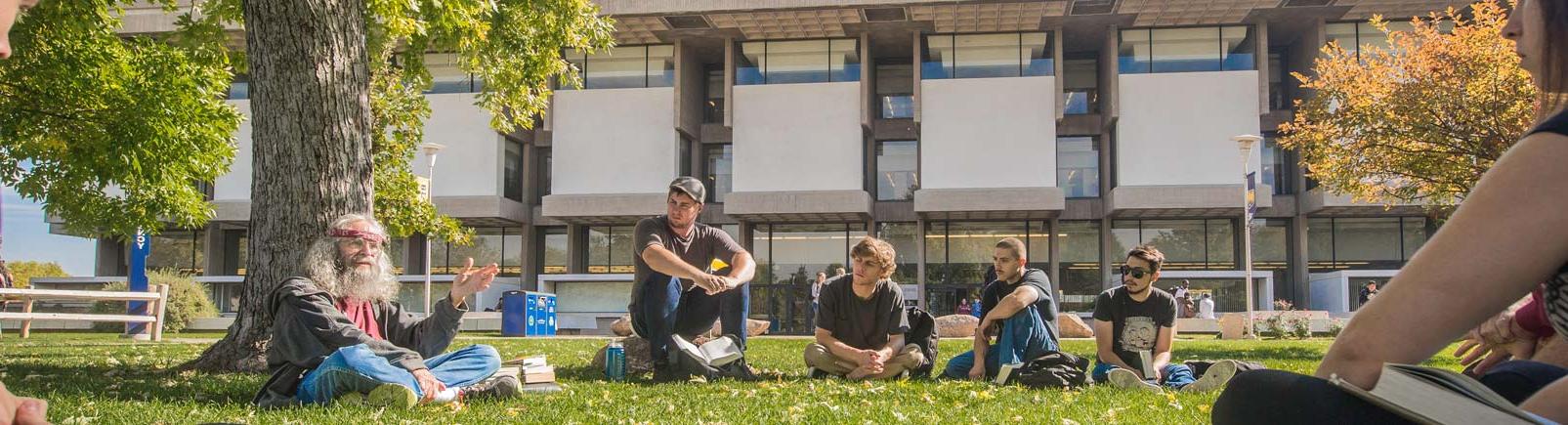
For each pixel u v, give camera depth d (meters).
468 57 14.01
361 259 4.69
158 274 26.67
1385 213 34.75
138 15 34.19
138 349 11.77
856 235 37.44
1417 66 16.45
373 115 17.09
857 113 35.59
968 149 34.81
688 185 6.89
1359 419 1.08
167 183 15.01
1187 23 34.22
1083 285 36.34
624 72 37.09
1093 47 36.91
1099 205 36.09
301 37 7.66
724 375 6.83
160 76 14.19
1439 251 1.03
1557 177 0.97
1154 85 34.28
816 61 36.25
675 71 36.25
